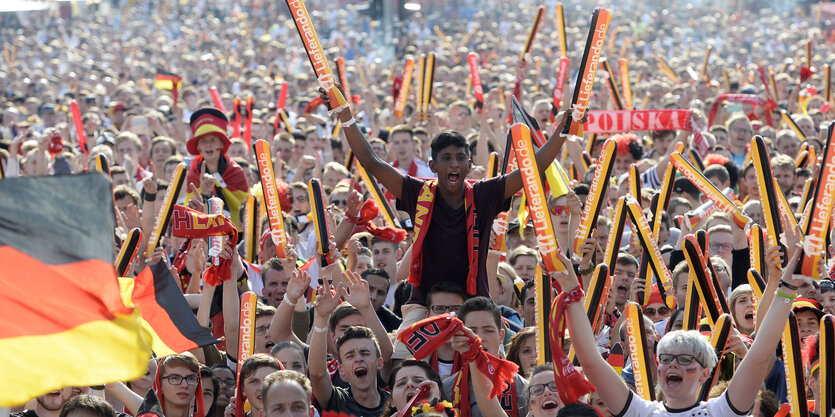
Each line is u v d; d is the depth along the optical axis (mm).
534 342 7871
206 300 9031
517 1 48156
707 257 8023
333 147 17219
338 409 7621
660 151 15711
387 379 8016
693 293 7781
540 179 5777
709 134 15562
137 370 5109
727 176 12734
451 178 7348
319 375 7637
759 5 49219
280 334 8312
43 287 5113
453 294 7391
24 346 5020
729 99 19719
